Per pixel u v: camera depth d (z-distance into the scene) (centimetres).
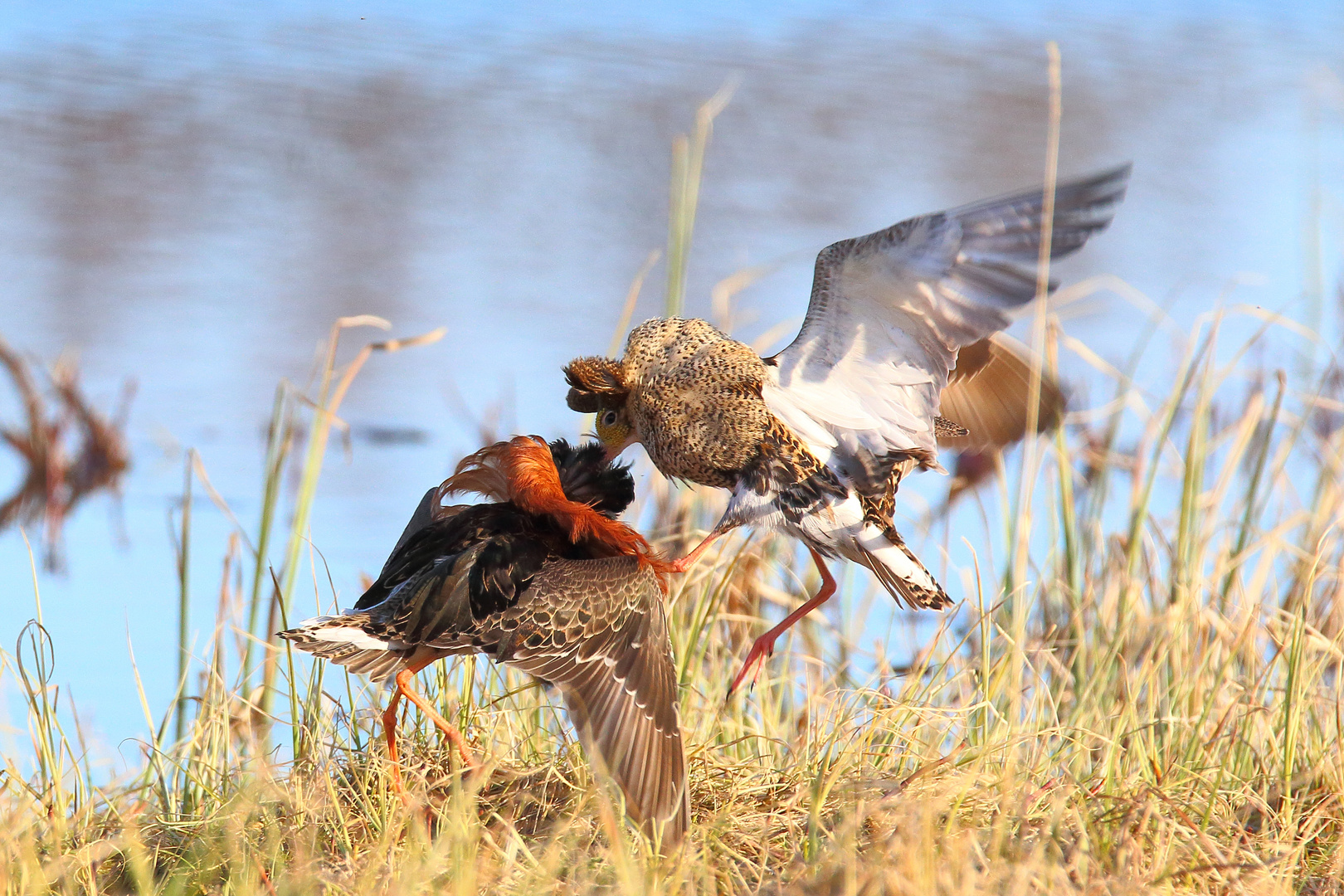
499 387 1808
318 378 1822
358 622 797
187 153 2605
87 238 2212
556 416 1733
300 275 2122
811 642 1201
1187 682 1030
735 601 1185
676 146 1305
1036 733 863
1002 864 693
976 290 852
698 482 959
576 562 816
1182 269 2241
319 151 2650
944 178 2638
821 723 925
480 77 3139
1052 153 1045
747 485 924
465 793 787
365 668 786
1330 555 1251
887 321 890
